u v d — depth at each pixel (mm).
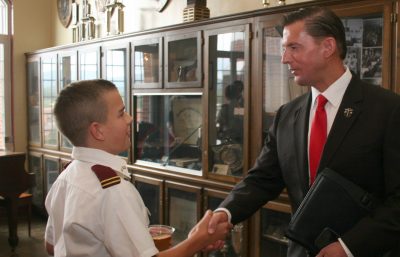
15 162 4223
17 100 5617
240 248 2764
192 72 3100
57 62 4859
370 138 1261
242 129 2752
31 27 5684
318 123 1388
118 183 1138
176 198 3324
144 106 3672
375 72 2045
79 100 1184
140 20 4359
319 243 1240
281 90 2482
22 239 4566
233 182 2783
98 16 4941
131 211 1118
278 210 2469
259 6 3084
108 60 3992
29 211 4609
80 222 1098
